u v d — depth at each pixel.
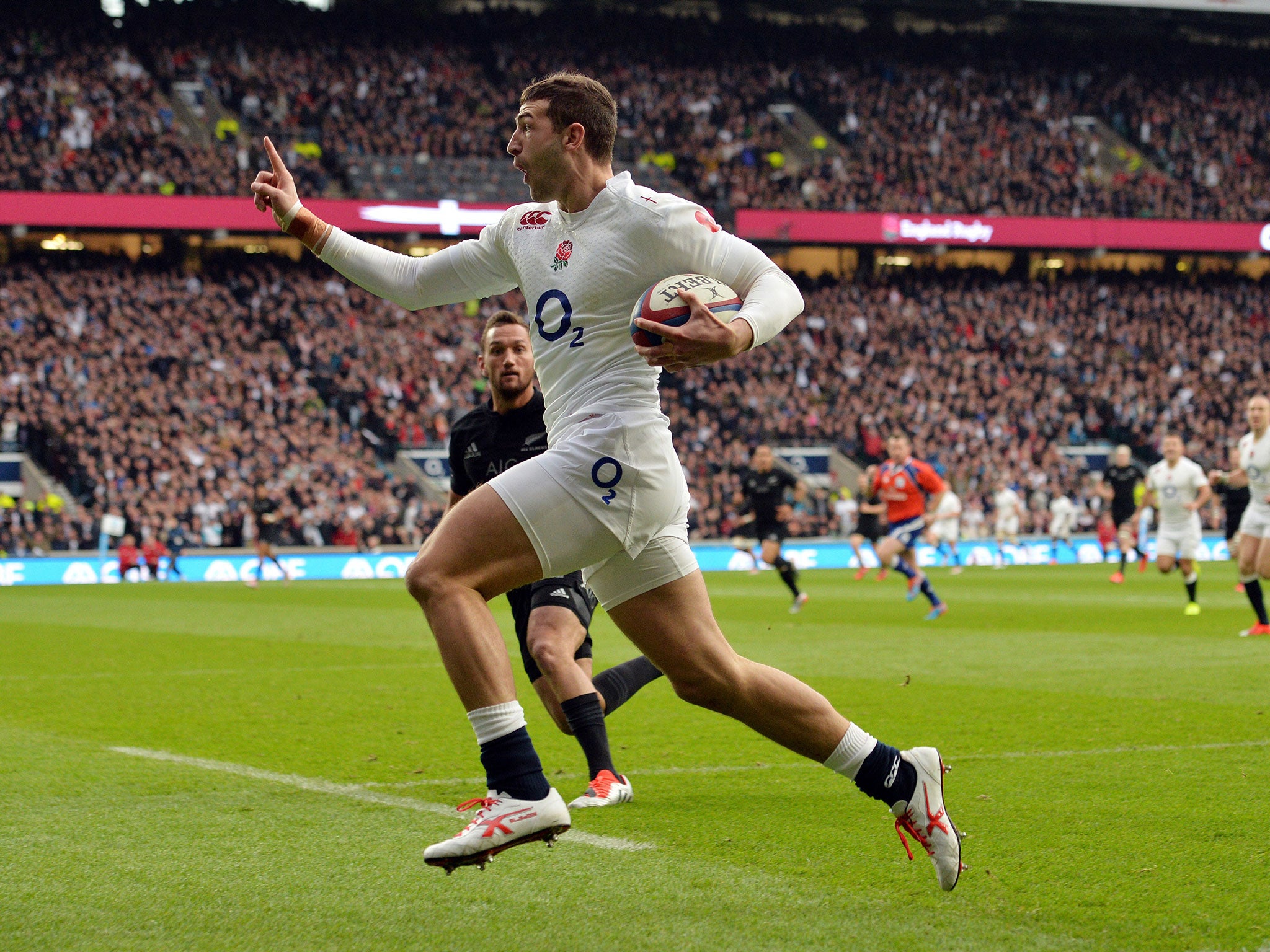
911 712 13.08
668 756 10.88
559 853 7.46
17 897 6.58
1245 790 8.95
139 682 16.47
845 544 54.34
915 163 68.38
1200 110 74.25
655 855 7.42
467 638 5.87
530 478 6.11
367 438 55.72
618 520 6.19
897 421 61.50
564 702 9.22
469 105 65.25
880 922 6.02
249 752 11.17
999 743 11.12
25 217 53.41
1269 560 21.22
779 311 6.08
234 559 49.06
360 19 66.25
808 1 69.31
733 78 70.50
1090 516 58.62
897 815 6.52
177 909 6.35
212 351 57.09
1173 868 6.93
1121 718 12.48
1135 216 68.19
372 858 7.37
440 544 6.02
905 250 69.06
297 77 63.66
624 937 5.84
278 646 21.75
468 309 62.41
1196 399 65.88
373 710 13.83
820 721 6.46
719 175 65.62
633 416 6.26
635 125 67.06
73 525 48.84
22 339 55.12
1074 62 74.38
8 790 9.43
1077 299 69.62
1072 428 63.25
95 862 7.29
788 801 8.95
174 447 52.72
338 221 56.88
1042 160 69.88
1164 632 22.52
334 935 5.91
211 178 57.44
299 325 59.53
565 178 6.42
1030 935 5.80
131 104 59.31
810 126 69.94
